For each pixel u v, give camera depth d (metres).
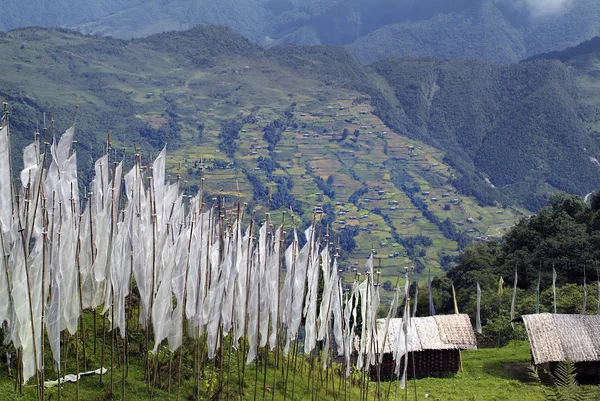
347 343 29.44
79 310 21.62
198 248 23.81
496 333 52.91
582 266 65.75
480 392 37.12
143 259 23.36
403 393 35.31
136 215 24.06
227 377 25.75
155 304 22.61
